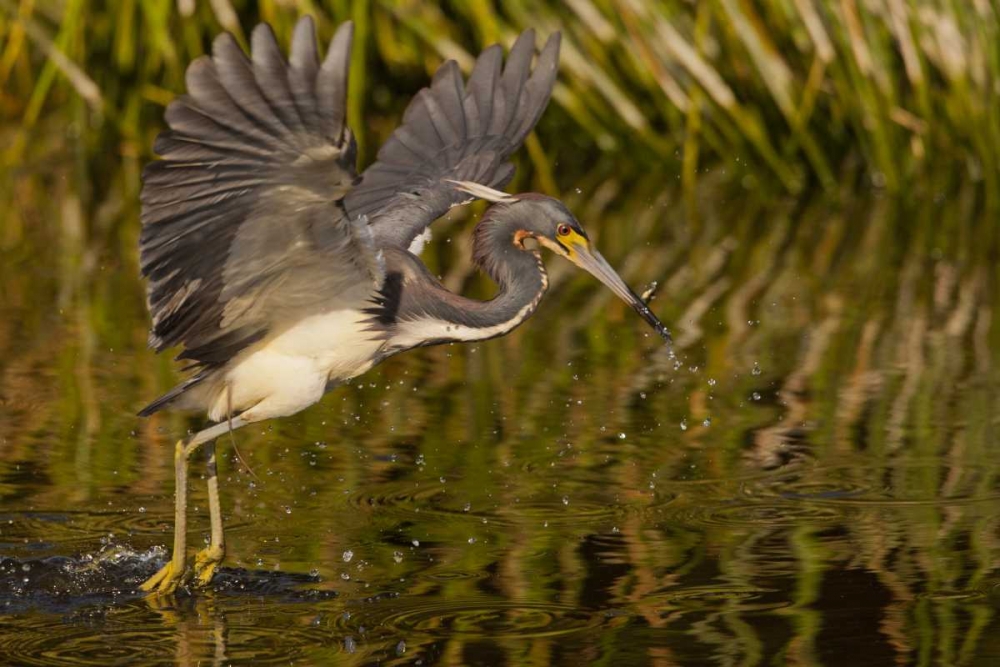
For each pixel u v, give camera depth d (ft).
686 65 69.97
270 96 24.18
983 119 68.13
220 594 28.35
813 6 68.64
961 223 65.16
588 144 79.36
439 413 39.78
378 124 75.87
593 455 36.29
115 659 25.32
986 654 24.67
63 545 30.83
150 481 34.58
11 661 25.23
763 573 28.73
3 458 35.60
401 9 69.31
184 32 72.43
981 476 34.50
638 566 29.27
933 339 47.16
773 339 47.24
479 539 30.96
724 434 37.88
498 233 30.96
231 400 30.42
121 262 55.52
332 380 30.60
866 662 24.44
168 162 24.95
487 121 33.22
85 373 42.47
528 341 47.42
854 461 35.70
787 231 63.57
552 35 32.96
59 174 70.28
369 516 32.40
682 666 24.41
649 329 48.78
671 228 63.77
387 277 30.45
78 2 71.00
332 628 26.50
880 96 70.13
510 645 25.49
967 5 67.21
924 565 29.01
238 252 27.32
